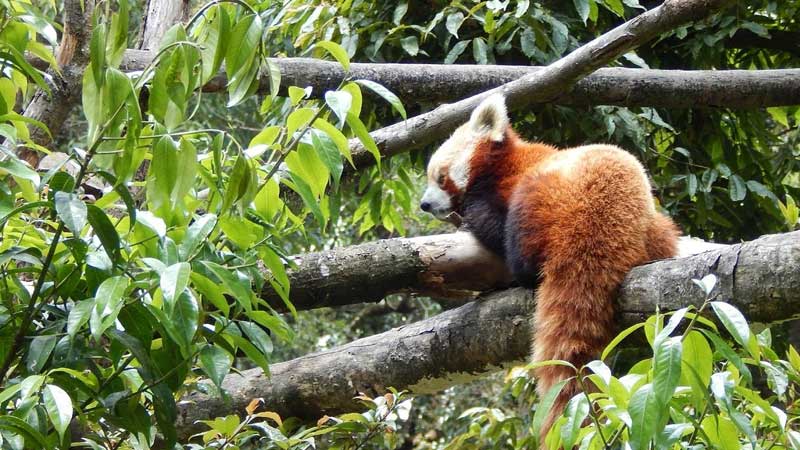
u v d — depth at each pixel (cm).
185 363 491
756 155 1085
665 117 1066
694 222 1084
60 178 453
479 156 885
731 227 1058
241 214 482
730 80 920
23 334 467
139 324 482
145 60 851
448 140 932
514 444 923
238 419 573
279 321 518
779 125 1390
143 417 499
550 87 828
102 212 448
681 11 710
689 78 917
